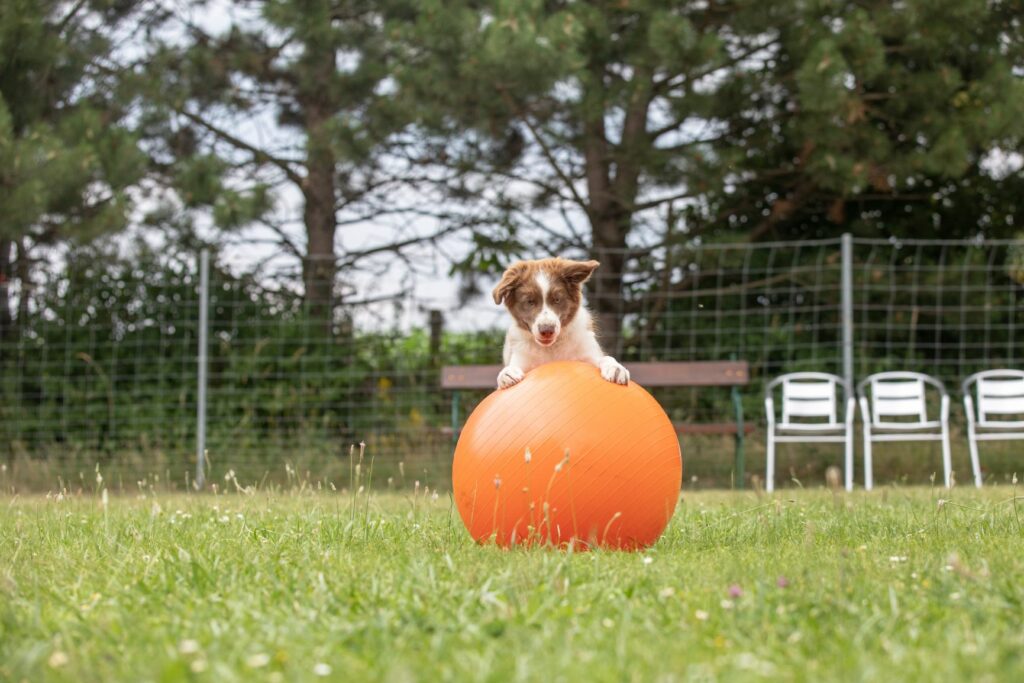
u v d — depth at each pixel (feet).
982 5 32.27
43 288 37.42
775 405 37.35
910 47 34.63
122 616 8.87
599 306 39.09
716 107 36.04
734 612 8.64
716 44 31.19
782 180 39.22
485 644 7.92
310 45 35.65
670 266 37.09
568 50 29.96
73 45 34.71
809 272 39.22
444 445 36.04
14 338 37.24
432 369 37.42
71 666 7.39
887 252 41.22
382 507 19.70
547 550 12.10
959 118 33.88
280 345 37.47
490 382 31.19
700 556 12.39
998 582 9.74
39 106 34.37
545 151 36.40
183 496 24.16
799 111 35.68
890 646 7.61
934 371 38.27
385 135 34.81
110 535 14.26
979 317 39.68
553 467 12.44
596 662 7.30
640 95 32.86
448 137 36.06
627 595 9.66
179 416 36.37
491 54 29.50
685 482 33.65
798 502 18.04
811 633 8.08
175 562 11.17
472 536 13.33
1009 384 30.01
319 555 12.01
